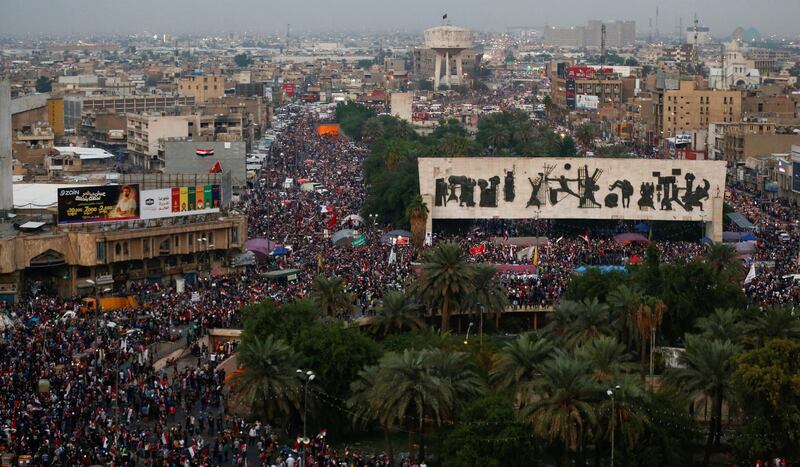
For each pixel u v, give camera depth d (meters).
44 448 130.75
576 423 131.88
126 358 170.00
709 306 192.00
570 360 136.75
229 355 177.12
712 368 144.12
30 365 159.62
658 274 196.12
